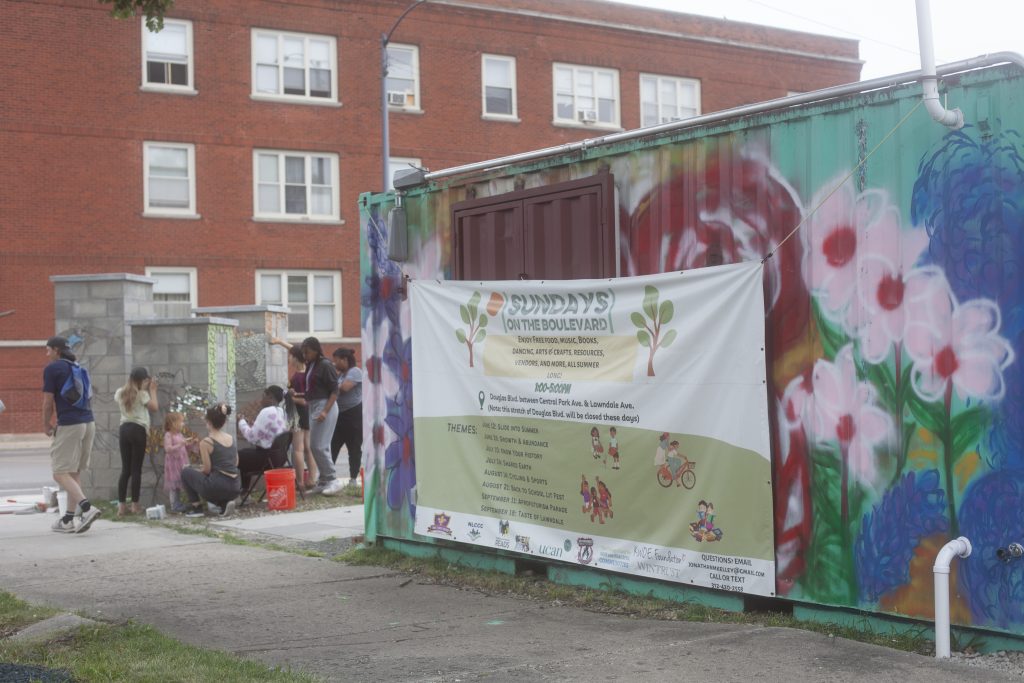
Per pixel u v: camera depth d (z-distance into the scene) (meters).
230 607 7.42
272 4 33.69
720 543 6.65
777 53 43.09
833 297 6.15
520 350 8.02
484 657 5.85
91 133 31.09
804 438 6.30
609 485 7.35
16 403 30.02
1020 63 5.33
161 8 9.19
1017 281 5.39
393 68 35.62
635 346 7.15
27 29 30.41
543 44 38.28
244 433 13.05
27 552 9.92
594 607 7.18
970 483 5.58
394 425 9.41
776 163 6.44
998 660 5.39
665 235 7.09
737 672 5.29
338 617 7.09
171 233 32.09
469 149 36.78
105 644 6.15
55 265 30.55
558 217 7.81
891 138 5.89
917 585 5.80
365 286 9.72
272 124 33.62
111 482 13.77
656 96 40.72
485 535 8.34
